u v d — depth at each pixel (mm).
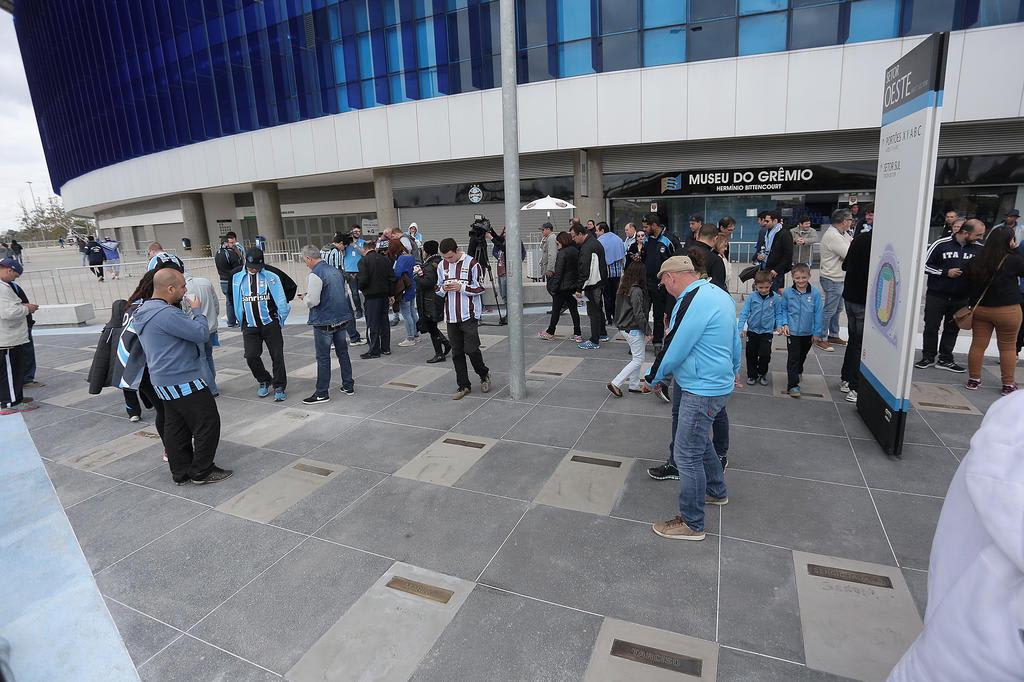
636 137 17062
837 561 3232
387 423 5746
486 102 19062
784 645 2654
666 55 16500
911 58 4199
